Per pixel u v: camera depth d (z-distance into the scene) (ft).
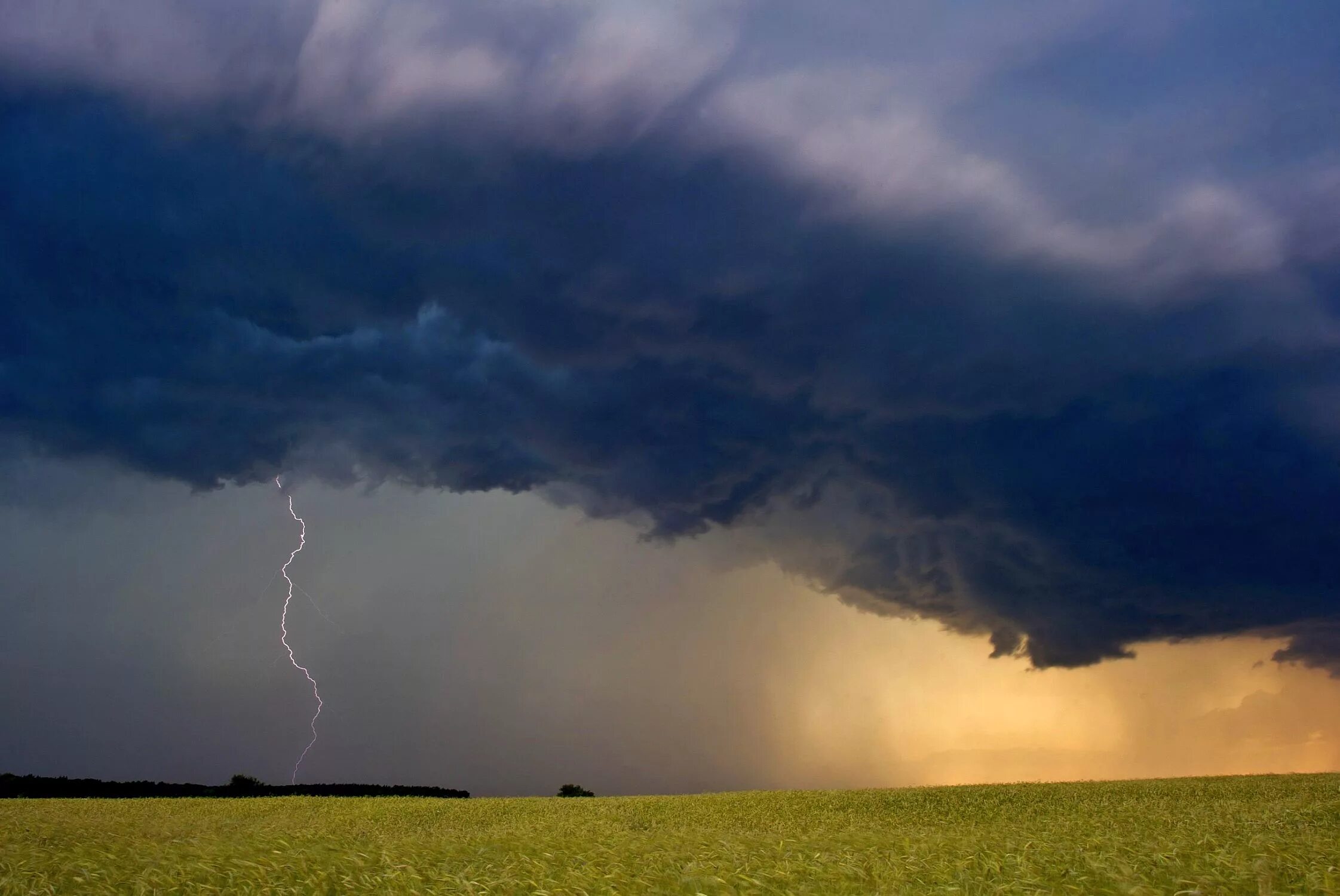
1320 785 102.01
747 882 34.42
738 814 88.94
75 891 36.40
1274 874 32.35
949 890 32.94
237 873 37.96
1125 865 34.22
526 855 43.21
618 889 34.86
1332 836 47.55
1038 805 90.33
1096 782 115.03
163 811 96.02
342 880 37.47
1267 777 116.47
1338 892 30.17
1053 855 39.47
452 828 77.30
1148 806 81.76
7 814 83.56
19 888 36.09
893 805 95.04
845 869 36.47
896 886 33.94
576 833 60.29
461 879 36.52
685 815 88.48
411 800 114.73
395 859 41.06
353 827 78.59
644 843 46.65
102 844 48.44
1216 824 58.29
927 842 44.88
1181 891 31.01
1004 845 44.37
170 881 36.96
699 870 36.32
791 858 41.04
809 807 94.17
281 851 43.91
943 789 112.88
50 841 56.29
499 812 95.61
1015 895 32.30
